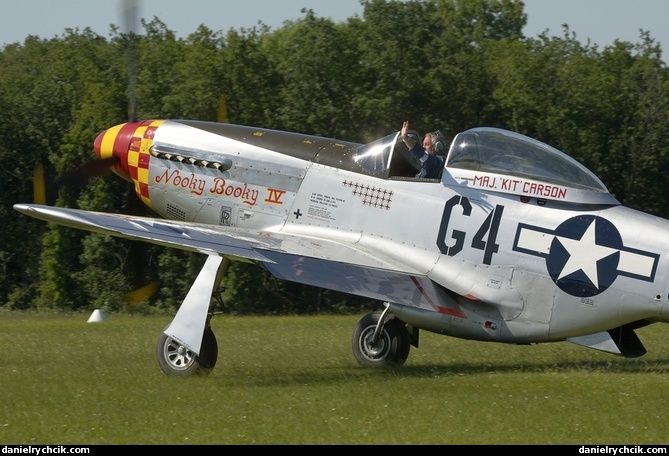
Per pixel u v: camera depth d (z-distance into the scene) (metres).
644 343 26.11
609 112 76.88
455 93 77.69
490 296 19.67
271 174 22.77
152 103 71.12
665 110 77.12
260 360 21.89
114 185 62.25
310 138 23.09
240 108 72.00
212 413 15.27
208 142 23.92
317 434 13.87
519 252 19.66
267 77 73.88
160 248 67.75
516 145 20.14
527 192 19.73
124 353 22.78
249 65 72.81
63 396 16.69
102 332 28.27
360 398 16.38
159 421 14.72
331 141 22.78
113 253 68.69
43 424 14.65
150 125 25.02
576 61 80.62
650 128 77.00
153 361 21.33
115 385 17.80
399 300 18.95
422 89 76.44
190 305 18.67
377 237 21.00
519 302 19.61
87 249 68.25
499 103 78.62
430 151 21.92
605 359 22.58
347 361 21.81
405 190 20.84
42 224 77.88
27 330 29.27
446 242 20.27
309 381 18.47
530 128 77.44
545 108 77.56
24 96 83.62
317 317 36.78
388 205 20.98
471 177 20.22
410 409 15.38
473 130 20.62
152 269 68.06
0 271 76.50
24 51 107.12
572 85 77.94
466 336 19.94
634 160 77.00
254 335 27.27
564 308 19.41
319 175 22.08
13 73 94.25
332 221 21.66
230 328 29.64
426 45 80.06
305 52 75.12
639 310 18.97
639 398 15.98
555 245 19.44
